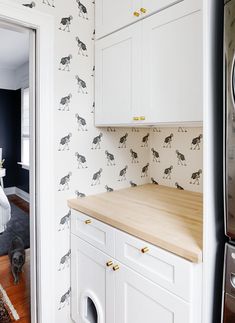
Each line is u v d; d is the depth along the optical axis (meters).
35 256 1.58
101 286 1.38
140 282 1.12
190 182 1.80
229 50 0.81
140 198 1.63
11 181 5.50
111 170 1.84
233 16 0.79
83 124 1.66
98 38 1.63
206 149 0.90
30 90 1.51
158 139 2.00
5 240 3.07
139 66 1.37
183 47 1.16
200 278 0.91
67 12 1.55
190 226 1.14
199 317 0.92
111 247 1.28
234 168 0.82
